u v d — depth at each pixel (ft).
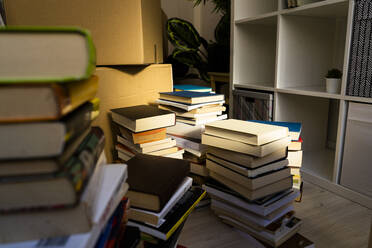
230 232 2.52
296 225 2.40
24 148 0.84
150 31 3.24
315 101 5.01
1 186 0.87
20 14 2.56
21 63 0.83
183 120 3.29
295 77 4.65
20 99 0.80
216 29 6.40
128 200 1.58
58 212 0.92
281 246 2.23
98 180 1.18
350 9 3.17
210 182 2.66
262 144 2.15
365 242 2.41
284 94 4.57
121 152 3.15
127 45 2.99
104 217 1.07
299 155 2.86
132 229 1.50
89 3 2.75
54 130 0.84
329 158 4.76
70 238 0.93
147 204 1.82
